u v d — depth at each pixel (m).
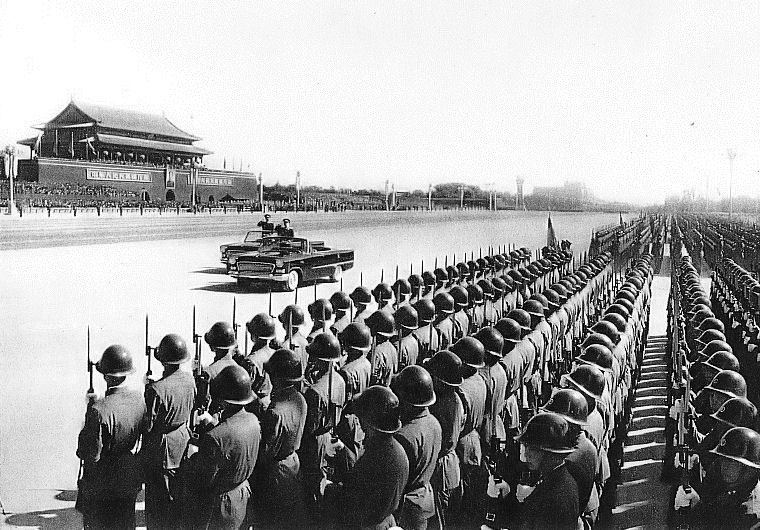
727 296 15.82
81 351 13.88
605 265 18.77
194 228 51.44
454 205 156.50
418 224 71.81
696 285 12.30
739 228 44.47
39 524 6.61
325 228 59.62
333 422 6.33
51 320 16.98
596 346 7.37
